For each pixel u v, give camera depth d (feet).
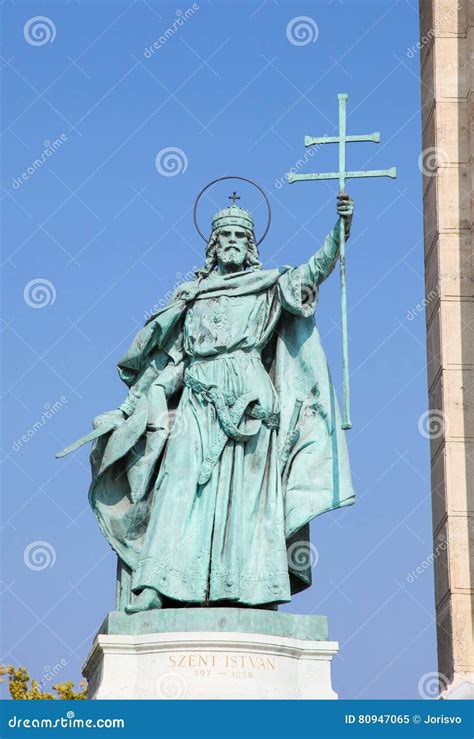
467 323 115.34
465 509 112.06
